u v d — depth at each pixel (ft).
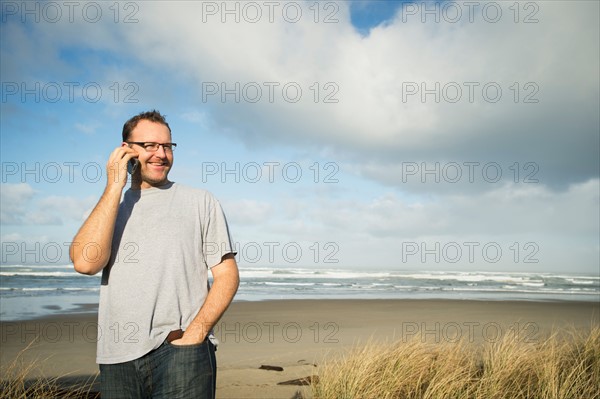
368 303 56.03
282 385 16.69
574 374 15.69
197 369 6.51
